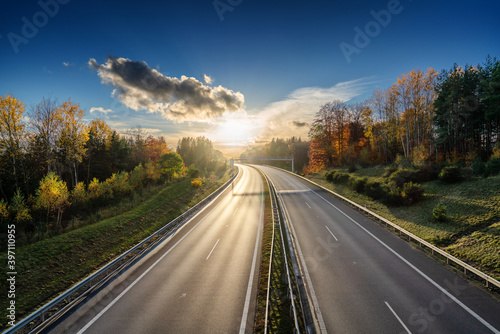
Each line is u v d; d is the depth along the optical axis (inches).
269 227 854.5
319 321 360.2
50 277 522.6
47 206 799.1
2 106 932.6
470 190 876.0
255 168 3695.9
